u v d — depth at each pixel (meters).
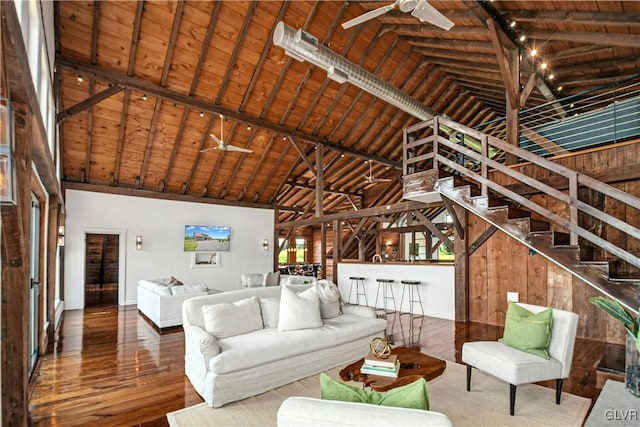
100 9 5.70
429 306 6.97
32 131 2.60
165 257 9.56
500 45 4.91
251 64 7.32
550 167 4.21
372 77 6.39
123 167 8.60
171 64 6.78
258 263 11.38
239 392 3.07
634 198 3.54
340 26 7.03
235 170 9.95
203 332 3.28
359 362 2.87
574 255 3.91
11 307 2.24
